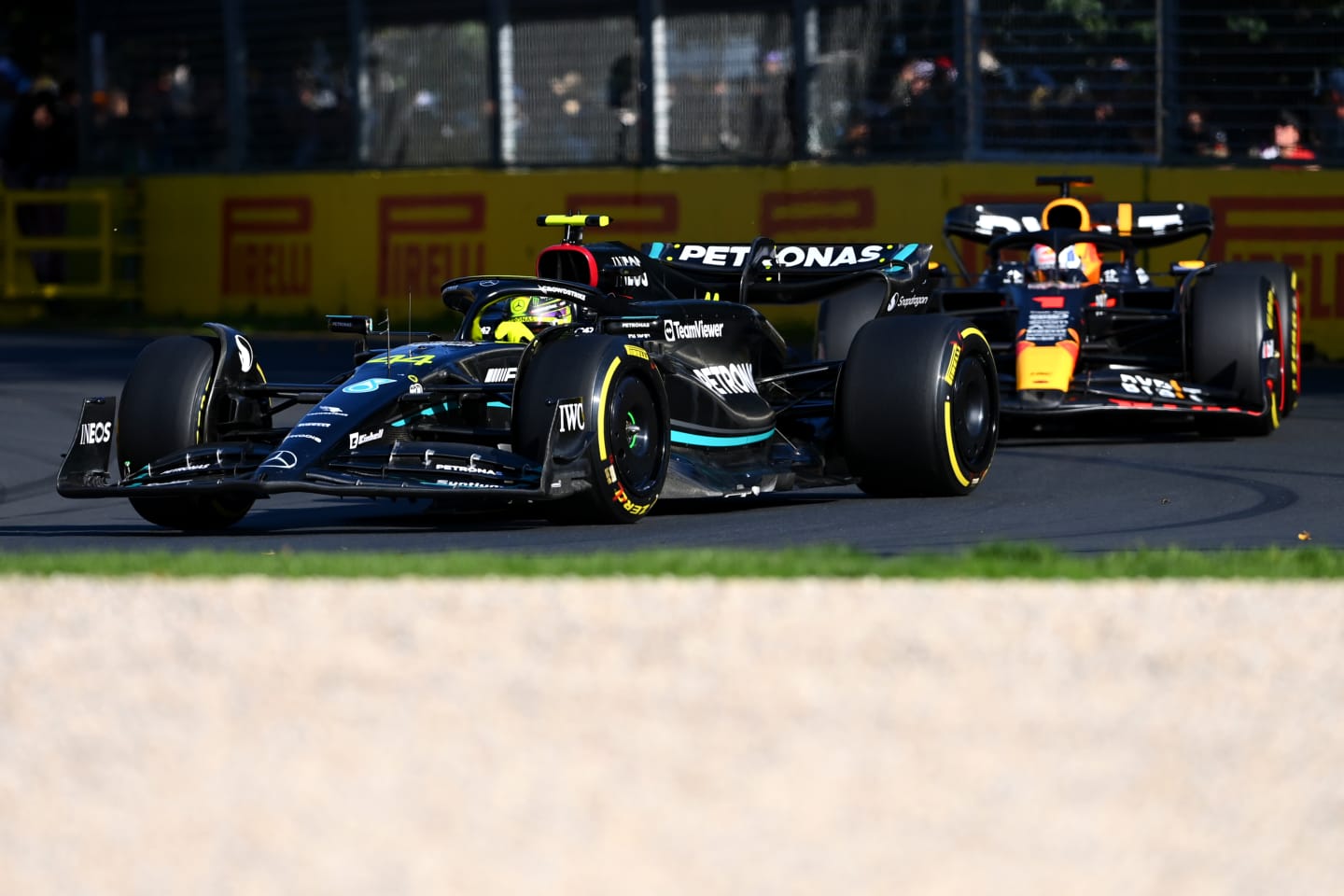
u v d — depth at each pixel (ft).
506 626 56.03
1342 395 157.28
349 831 38.11
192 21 249.75
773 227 212.64
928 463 98.07
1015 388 127.24
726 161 217.77
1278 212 189.78
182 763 42.55
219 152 250.37
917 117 206.80
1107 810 39.22
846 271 105.50
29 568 67.00
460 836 37.76
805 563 66.59
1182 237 144.87
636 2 221.87
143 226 253.03
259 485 80.33
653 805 39.60
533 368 86.12
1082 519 91.61
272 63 244.83
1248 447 124.36
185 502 91.40
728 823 38.50
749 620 56.95
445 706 47.21
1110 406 123.03
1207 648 53.01
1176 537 84.64
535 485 83.76
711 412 97.14
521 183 226.79
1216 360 128.98
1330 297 187.73
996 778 41.29
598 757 42.93
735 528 88.74
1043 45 200.85
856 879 35.32
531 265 226.79
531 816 38.93
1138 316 133.39
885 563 67.05
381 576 65.16
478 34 231.09
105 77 256.93
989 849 36.96
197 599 60.39
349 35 238.89
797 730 44.96
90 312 259.19
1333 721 45.37
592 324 93.81
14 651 52.90
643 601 59.88
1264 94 196.03
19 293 257.96
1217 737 44.16
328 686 49.14
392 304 234.99
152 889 34.88
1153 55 198.18
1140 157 199.11
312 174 240.32
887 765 42.24
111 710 46.80
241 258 246.27
